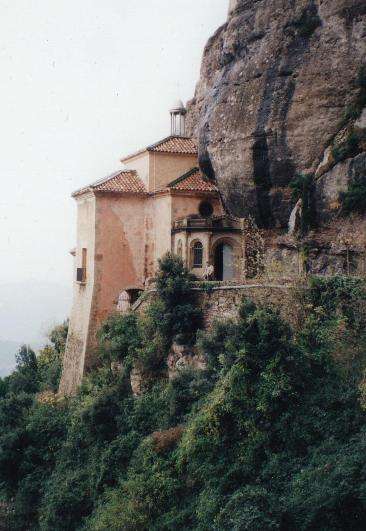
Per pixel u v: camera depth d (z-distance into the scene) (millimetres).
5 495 36188
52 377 50062
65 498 31719
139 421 32281
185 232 40719
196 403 29156
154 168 44062
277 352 25328
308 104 34094
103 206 43375
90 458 33469
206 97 41219
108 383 36188
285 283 30094
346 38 33031
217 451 25672
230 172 37688
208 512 23672
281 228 37031
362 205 31531
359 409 23359
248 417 25250
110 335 38812
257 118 35594
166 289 34500
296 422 24250
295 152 34688
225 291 33188
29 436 36781
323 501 20625
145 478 27781
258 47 36250
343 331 26438
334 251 32156
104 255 43281
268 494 22297
